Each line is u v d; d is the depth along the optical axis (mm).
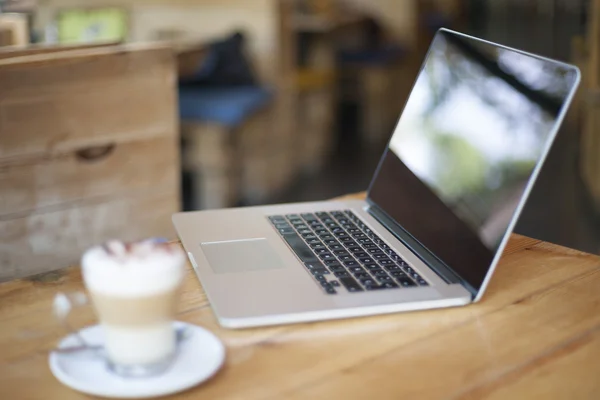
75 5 3877
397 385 692
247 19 3811
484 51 1027
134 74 1787
